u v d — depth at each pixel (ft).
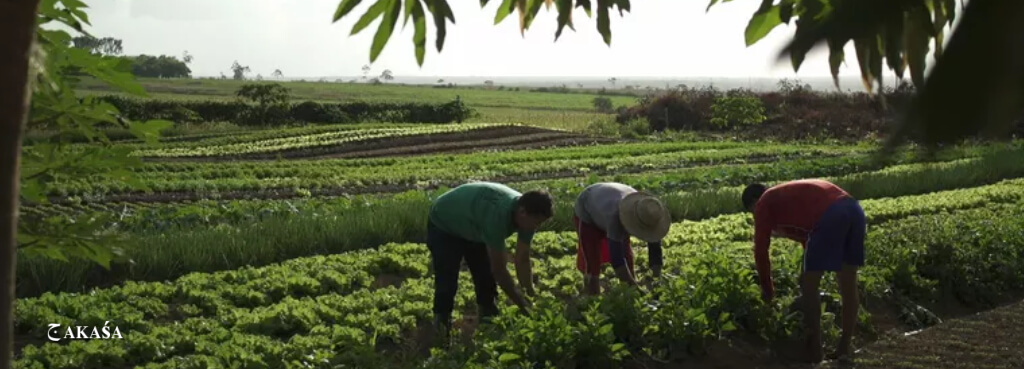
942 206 61.31
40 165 14.34
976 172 75.72
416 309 32.04
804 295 29.35
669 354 28.40
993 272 41.32
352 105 181.47
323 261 39.70
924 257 40.34
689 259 40.86
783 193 28.48
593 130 159.74
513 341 25.58
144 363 26.53
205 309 32.99
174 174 86.38
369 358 25.14
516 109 269.85
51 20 13.79
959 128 5.09
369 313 31.83
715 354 29.22
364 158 114.11
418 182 84.89
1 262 6.73
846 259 28.40
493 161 104.88
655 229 28.94
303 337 27.99
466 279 37.19
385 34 11.98
